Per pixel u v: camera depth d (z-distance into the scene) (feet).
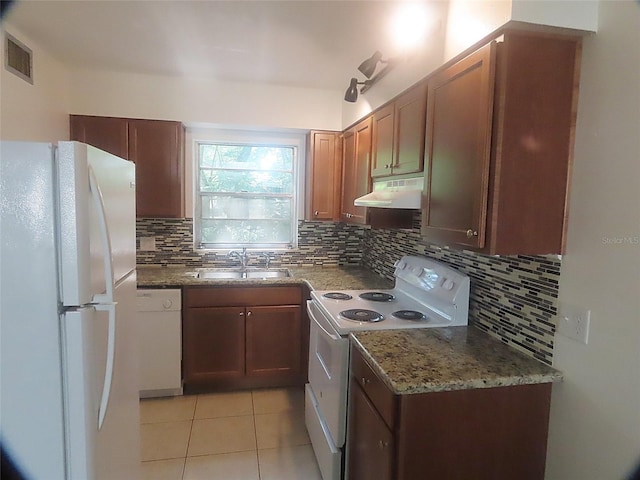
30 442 3.86
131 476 5.52
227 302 9.86
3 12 6.63
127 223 5.36
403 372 4.66
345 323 6.31
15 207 3.65
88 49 8.30
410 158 6.72
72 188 3.70
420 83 6.43
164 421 8.79
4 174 3.61
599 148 4.24
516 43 4.39
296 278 10.23
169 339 9.62
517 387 4.66
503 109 4.42
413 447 4.46
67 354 3.82
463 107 5.03
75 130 9.73
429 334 5.99
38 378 3.80
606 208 4.15
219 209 11.75
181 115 10.30
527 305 5.27
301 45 7.77
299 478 7.08
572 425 4.53
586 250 4.38
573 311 4.53
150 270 10.87
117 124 9.89
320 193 11.12
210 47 8.04
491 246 4.56
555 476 4.75
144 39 7.70
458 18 5.26
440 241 5.62
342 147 10.96
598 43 4.28
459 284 6.45
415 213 8.51
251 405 9.52
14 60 7.30
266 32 7.23
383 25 6.68
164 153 10.16
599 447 4.20
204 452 7.75
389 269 10.05
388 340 5.71
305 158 11.80
